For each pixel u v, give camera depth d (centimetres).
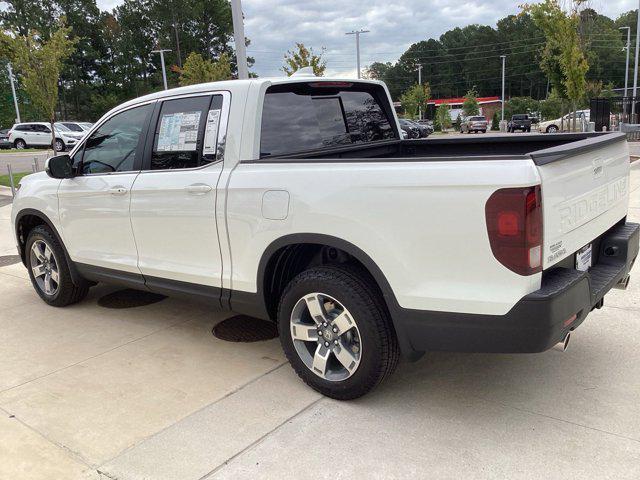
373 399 335
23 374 387
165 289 416
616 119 2470
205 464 279
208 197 366
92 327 473
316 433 302
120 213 430
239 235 355
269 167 341
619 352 379
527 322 264
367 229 298
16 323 491
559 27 1783
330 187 310
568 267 305
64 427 317
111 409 335
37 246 526
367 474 267
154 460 284
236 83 370
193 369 385
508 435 292
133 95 7238
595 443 281
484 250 268
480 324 276
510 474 262
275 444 293
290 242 329
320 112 411
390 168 292
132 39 7156
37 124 3359
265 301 359
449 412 317
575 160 293
